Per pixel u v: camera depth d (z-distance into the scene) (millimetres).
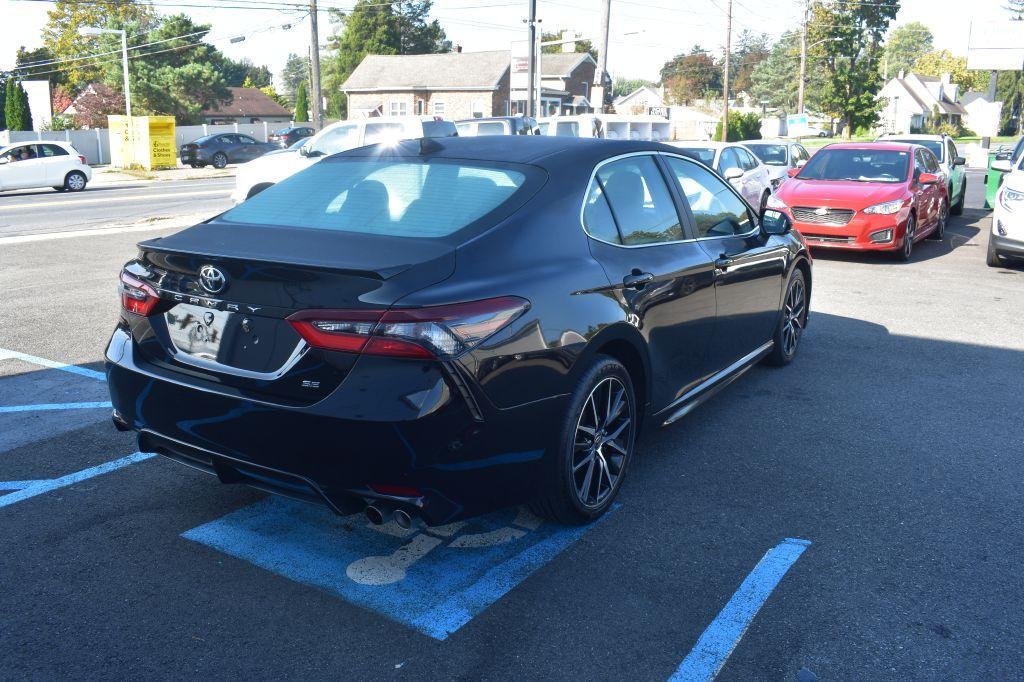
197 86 65000
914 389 5684
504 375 2986
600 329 3430
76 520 3666
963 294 9203
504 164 3721
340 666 2689
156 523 3652
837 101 71062
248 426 2961
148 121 36094
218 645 2791
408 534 3586
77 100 59500
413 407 2752
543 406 3176
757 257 5125
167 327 3266
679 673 2664
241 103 85812
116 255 11422
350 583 3182
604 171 3930
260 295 2941
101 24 74188
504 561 3355
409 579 3215
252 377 2973
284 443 2898
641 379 3926
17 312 7836
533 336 3109
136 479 4109
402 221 3324
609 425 3688
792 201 11586
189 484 4062
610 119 23625
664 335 4020
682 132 57000
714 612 3006
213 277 3029
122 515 3725
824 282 9945
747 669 2688
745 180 14352
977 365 6309
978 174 34000
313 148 16406
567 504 3465
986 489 4070
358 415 2756
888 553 3436
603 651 2777
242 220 3561
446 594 3109
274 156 16219
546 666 2697
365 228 3295
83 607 3002
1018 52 34438
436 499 2900
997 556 3418
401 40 88875
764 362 6207
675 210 4398
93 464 4281
